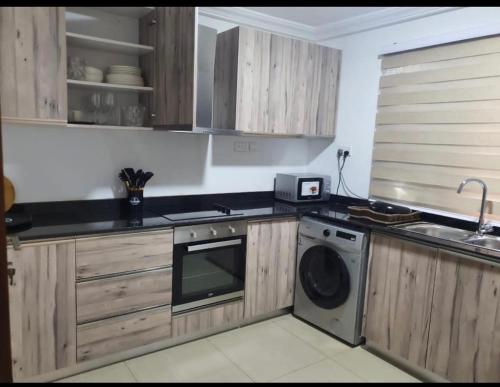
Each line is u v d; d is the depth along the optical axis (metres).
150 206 2.96
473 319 2.11
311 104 3.25
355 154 3.33
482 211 2.44
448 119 2.65
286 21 3.30
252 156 3.45
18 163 2.42
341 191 3.48
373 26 3.10
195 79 2.24
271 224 2.93
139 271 2.38
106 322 2.30
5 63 1.97
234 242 2.74
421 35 2.83
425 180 2.82
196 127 2.53
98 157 2.69
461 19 2.60
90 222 2.38
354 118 3.32
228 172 3.33
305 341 2.79
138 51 2.63
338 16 3.17
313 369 2.46
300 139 3.75
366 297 2.66
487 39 2.44
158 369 2.40
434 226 2.65
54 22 2.08
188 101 2.28
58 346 2.16
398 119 2.96
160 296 2.48
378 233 2.56
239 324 2.99
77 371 2.33
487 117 2.46
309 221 2.96
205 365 2.46
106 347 2.33
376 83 3.13
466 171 2.60
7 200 2.36
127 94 2.74
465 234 2.50
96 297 2.25
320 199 3.51
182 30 2.29
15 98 2.02
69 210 2.62
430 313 2.31
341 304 2.76
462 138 2.58
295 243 3.08
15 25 1.98
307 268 3.00
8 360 0.75
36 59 2.05
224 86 2.93
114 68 2.50
